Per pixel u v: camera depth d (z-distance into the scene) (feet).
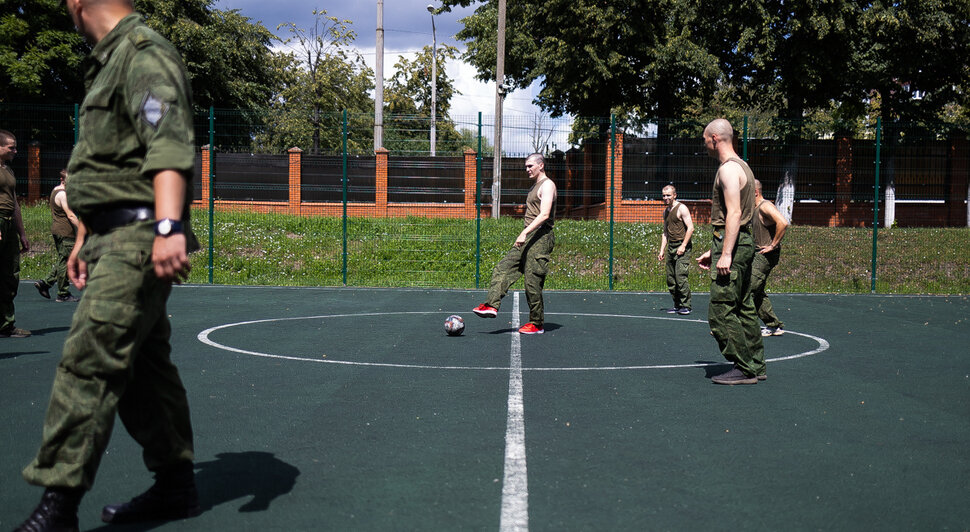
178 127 8.04
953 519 9.98
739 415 15.89
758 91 94.43
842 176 81.20
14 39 96.37
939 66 92.58
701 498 10.64
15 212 25.91
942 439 14.12
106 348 8.12
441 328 30.55
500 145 68.85
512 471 11.76
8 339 26.02
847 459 12.71
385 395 17.51
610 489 10.96
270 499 10.35
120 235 8.28
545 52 94.27
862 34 88.89
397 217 62.95
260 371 20.52
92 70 8.67
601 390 18.34
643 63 93.81
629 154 74.33
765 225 29.01
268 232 59.82
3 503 10.04
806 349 26.03
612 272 54.24
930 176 82.74
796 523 9.73
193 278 51.98
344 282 51.55
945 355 24.68
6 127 61.62
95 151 8.34
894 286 53.16
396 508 10.05
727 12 86.84
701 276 54.60
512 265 28.63
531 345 26.05
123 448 12.82
